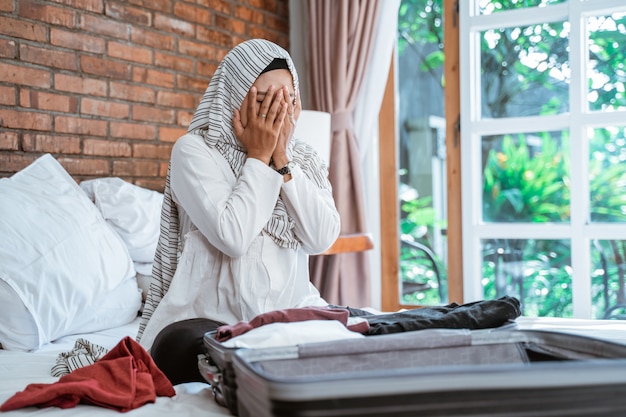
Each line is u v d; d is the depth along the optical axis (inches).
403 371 35.2
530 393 34.6
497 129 144.1
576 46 135.5
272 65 70.0
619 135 133.6
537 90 141.6
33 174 100.6
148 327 66.1
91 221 98.0
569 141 137.6
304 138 131.5
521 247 143.5
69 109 116.6
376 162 159.3
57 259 87.6
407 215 157.6
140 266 107.6
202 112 70.3
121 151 125.6
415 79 155.8
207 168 66.9
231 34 150.6
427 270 155.6
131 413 48.3
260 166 67.1
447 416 34.5
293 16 166.6
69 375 54.0
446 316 54.2
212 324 61.5
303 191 69.8
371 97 151.3
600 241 135.4
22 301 82.0
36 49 111.4
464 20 146.3
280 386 34.6
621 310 133.8
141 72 129.4
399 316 58.1
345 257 150.7
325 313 53.1
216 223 64.1
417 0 155.0
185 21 138.8
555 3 139.1
